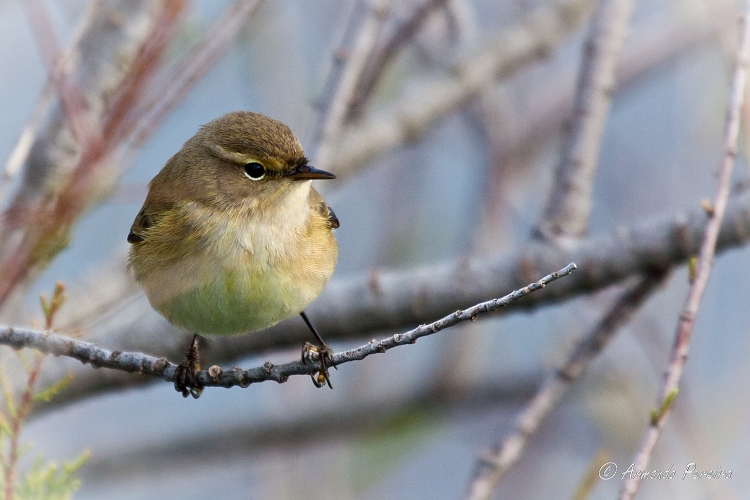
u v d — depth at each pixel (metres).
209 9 11.63
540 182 13.94
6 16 14.45
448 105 12.73
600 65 9.91
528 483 12.26
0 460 6.71
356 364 13.38
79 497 12.95
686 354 6.73
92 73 10.09
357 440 12.88
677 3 15.12
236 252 8.39
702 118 12.62
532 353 14.50
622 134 13.81
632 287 9.24
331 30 14.51
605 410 12.30
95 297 10.48
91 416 13.80
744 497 10.08
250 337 9.80
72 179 6.75
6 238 7.64
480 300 9.24
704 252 7.14
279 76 12.93
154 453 13.39
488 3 15.27
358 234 13.96
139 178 14.63
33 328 7.14
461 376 13.64
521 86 14.30
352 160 12.14
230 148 8.56
